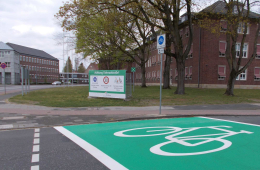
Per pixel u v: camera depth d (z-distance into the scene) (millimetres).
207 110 10625
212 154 4281
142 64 31000
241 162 3867
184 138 5480
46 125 7027
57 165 3725
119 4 16391
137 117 8461
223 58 29484
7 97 15969
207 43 28938
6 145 4863
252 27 30969
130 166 3680
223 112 10086
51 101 13281
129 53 30406
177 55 18297
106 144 4965
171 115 8992
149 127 6859
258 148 4680
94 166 3684
